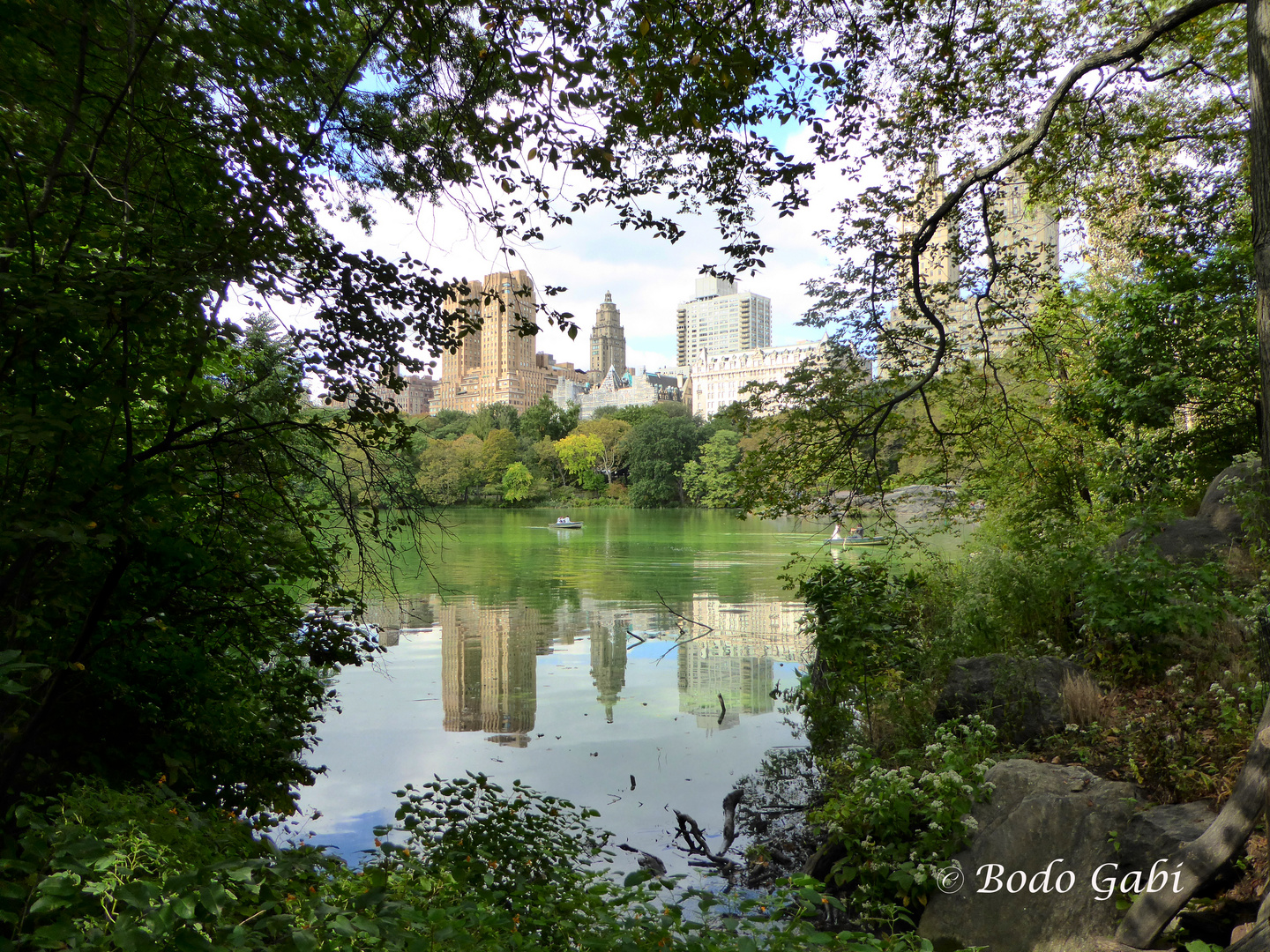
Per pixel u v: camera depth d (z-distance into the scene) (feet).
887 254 26.22
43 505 11.75
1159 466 34.06
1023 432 34.76
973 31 22.75
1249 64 13.52
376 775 25.44
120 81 14.06
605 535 143.43
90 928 7.30
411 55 16.01
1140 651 20.74
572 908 12.17
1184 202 29.50
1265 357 13.09
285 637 20.16
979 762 17.66
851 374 27.30
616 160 17.56
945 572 30.40
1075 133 27.27
